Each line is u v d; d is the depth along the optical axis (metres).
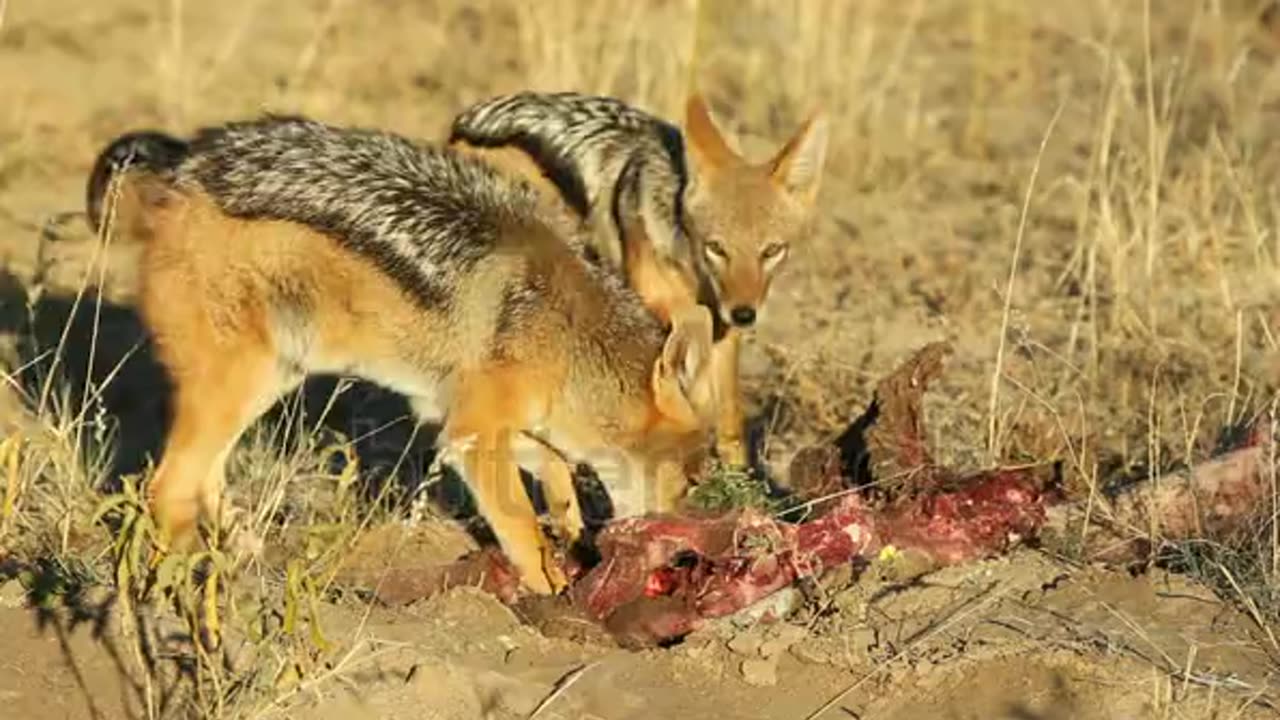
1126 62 22.98
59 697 9.45
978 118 21.06
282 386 11.38
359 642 9.50
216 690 9.09
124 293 16.22
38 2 23.52
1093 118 21.75
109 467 12.95
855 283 17.34
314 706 9.29
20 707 9.34
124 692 9.49
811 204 13.70
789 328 16.31
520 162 14.17
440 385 11.34
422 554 11.53
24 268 16.47
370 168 11.30
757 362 15.70
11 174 18.73
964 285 17.20
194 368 11.20
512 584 11.00
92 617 10.06
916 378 11.21
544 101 14.34
